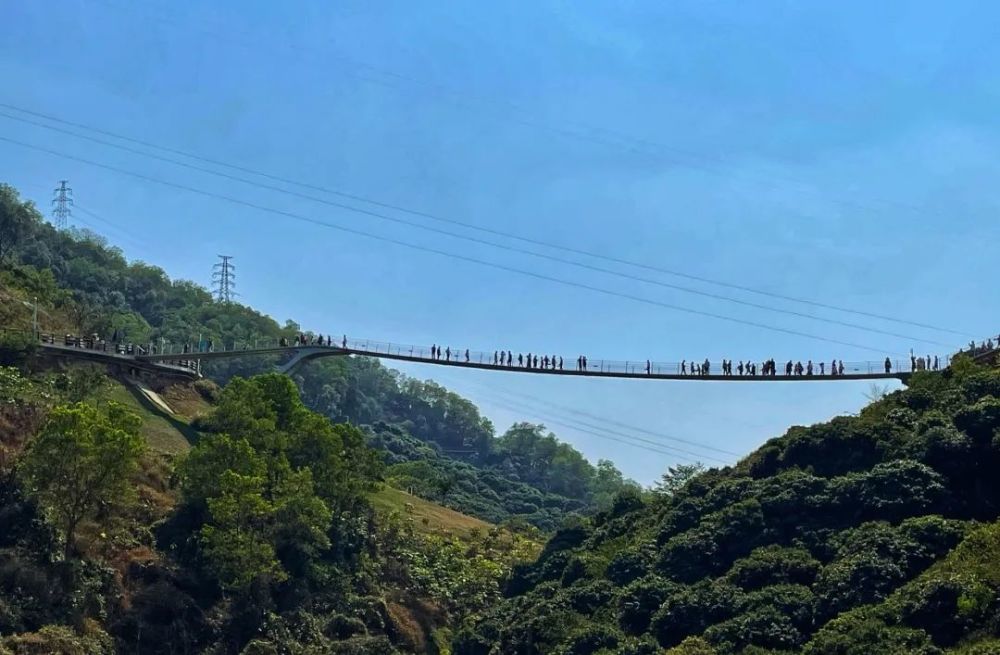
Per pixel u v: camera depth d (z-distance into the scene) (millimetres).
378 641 99375
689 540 88312
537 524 195625
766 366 128125
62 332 151000
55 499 91312
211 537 95812
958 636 66062
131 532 99938
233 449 102312
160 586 94750
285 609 100000
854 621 69438
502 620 96312
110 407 96438
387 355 147000
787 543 83625
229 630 95188
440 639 109125
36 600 85312
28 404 103875
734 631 74938
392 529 122312
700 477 101625
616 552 97938
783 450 94125
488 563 122375
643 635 81062
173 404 141625
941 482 80562
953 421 85250
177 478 105500
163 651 90750
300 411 119312
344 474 114312
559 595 92750
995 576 67250
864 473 85062
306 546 105062
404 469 178000
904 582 72562
